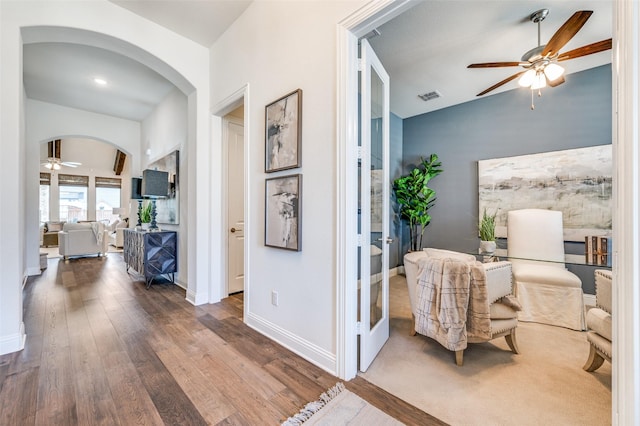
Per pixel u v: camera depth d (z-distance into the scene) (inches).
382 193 93.4
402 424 55.8
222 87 122.6
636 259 30.8
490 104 161.5
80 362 77.9
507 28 103.7
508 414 59.4
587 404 62.5
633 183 31.1
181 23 116.6
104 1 103.9
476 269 76.9
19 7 87.7
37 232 188.7
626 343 31.8
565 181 135.6
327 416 57.7
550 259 100.8
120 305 126.6
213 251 132.3
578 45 113.7
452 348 74.2
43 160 393.4
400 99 166.6
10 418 56.7
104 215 449.4
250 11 105.3
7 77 84.9
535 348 88.5
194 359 80.0
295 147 83.7
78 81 169.0
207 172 133.3
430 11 94.6
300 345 82.8
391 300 138.9
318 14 78.2
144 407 60.3
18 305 85.5
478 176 165.5
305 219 81.7
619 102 32.9
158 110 203.0
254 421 56.5
